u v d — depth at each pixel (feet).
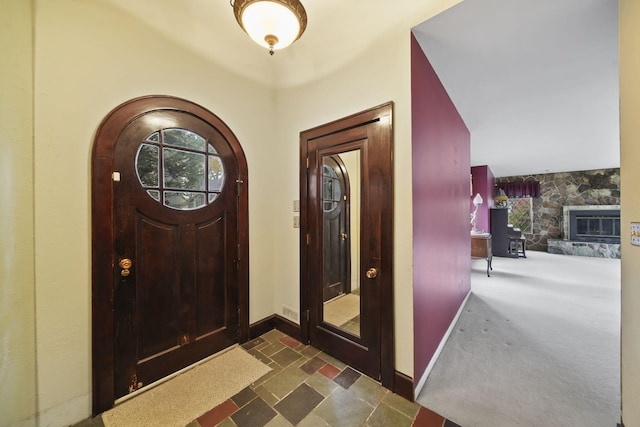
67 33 4.40
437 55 6.12
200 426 4.47
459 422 4.56
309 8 5.17
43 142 4.17
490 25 5.14
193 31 5.87
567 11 4.81
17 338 3.92
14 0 3.87
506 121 10.88
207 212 6.38
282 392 5.29
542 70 6.91
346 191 6.45
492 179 24.22
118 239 4.93
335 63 6.41
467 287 11.17
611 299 11.03
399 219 5.31
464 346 7.19
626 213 3.86
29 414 4.07
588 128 11.87
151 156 5.44
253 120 7.44
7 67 3.80
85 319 4.59
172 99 5.70
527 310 9.80
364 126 5.88
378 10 5.21
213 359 6.42
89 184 4.63
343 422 4.55
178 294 5.86
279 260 8.04
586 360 6.47
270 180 7.95
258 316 7.69
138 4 5.08
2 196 3.74
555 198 24.59
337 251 6.67
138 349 5.24
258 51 6.65
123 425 4.47
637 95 3.56
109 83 4.85
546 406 4.94
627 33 3.76
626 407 3.94
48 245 4.22
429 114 6.18
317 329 6.95
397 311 5.35
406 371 5.19
